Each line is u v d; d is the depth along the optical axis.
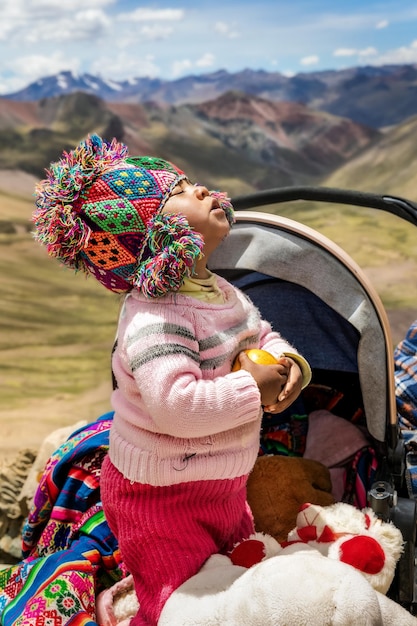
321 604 1.23
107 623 1.62
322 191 1.99
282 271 1.80
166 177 1.52
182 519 1.46
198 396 1.36
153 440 1.44
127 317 1.49
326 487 1.85
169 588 1.42
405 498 1.67
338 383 2.11
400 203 1.91
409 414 2.11
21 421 4.58
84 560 1.69
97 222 1.47
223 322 1.51
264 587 1.26
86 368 5.38
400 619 1.32
